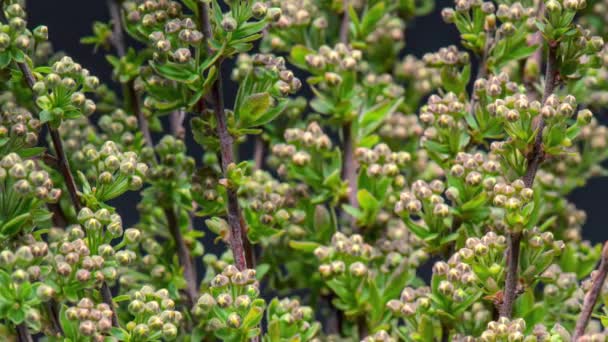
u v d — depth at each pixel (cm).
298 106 87
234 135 74
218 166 86
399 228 83
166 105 76
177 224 82
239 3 73
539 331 72
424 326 76
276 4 76
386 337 75
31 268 69
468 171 76
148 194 81
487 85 76
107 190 73
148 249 82
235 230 74
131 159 73
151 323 72
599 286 72
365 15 86
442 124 78
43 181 70
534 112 72
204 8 73
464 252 73
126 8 79
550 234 73
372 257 80
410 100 91
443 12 80
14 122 72
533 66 82
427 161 88
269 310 77
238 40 73
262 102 73
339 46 81
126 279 81
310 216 84
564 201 86
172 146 81
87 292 74
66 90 71
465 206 77
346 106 82
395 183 82
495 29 80
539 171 86
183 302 83
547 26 72
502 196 72
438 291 75
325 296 87
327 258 79
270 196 78
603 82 81
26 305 69
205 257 83
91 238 72
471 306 80
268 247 85
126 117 82
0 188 71
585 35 72
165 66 73
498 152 73
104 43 86
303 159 81
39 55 82
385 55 91
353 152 83
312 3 86
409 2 92
